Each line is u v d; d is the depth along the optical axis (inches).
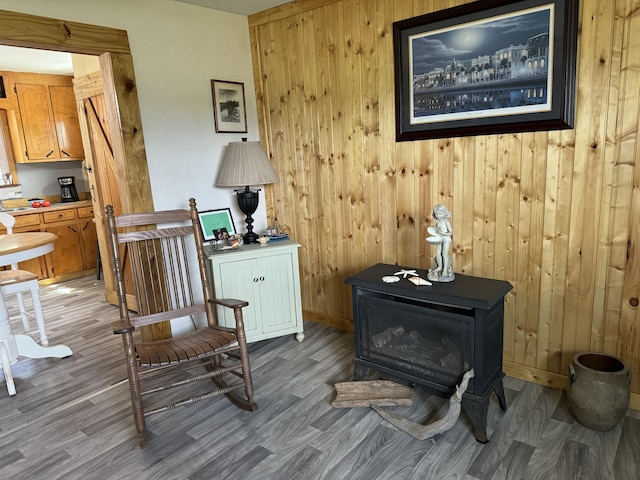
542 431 78.5
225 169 115.1
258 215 135.9
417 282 84.7
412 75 98.0
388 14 99.6
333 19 109.0
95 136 145.3
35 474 74.0
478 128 91.4
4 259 98.7
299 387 97.5
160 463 75.2
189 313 96.7
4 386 105.3
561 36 78.5
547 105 82.4
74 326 143.7
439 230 85.1
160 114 110.7
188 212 98.9
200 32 117.0
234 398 91.8
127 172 105.2
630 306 80.9
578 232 84.0
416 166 102.6
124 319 83.5
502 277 94.9
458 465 71.4
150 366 79.3
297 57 118.6
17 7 85.6
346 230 119.6
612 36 74.7
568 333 88.8
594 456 71.6
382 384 92.9
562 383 90.9
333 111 114.6
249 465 73.6
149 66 107.5
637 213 77.4
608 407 73.7
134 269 94.2
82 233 204.4
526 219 89.5
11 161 194.5
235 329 90.0
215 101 121.5
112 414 91.5
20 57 156.5
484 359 76.1
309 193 125.5
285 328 118.8
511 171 89.5
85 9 95.3
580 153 81.1
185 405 87.9
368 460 73.5
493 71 87.2
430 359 84.3
